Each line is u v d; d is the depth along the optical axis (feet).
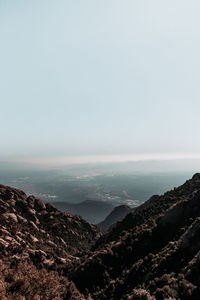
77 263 150.61
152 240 133.69
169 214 151.23
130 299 64.59
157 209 231.91
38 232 258.16
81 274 122.72
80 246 291.79
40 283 65.72
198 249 91.66
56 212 358.64
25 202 329.72
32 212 311.27
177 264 89.20
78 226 346.95
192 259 83.66
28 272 74.90
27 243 199.93
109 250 137.69
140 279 95.40
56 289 67.21
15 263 108.99
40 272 84.48
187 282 68.54
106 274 116.57
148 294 63.82
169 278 77.25
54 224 311.06
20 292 54.24
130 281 98.99
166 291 65.26
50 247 230.48
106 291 100.17
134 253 128.26
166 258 96.32
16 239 195.11
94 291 106.63
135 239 138.72
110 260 128.36
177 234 125.39
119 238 178.50
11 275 64.44
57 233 290.56
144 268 101.76
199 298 59.77
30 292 55.42
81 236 321.73
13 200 317.42
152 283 79.97
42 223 302.25
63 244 265.95
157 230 141.28
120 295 92.48
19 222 259.60
